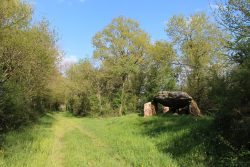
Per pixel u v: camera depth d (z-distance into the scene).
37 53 24.38
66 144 17.05
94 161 12.16
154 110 27.53
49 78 31.78
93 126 28.47
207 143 12.40
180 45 38.53
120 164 11.79
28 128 22.88
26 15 19.55
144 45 50.41
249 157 9.90
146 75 52.41
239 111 11.55
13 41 19.67
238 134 11.05
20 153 12.87
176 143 13.93
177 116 22.41
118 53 51.44
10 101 18.69
